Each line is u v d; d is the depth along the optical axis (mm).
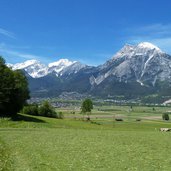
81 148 50938
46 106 171250
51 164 36500
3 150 45750
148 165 36562
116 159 40500
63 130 93062
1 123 104750
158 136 76062
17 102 129625
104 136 73562
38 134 75250
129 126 157250
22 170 32906
